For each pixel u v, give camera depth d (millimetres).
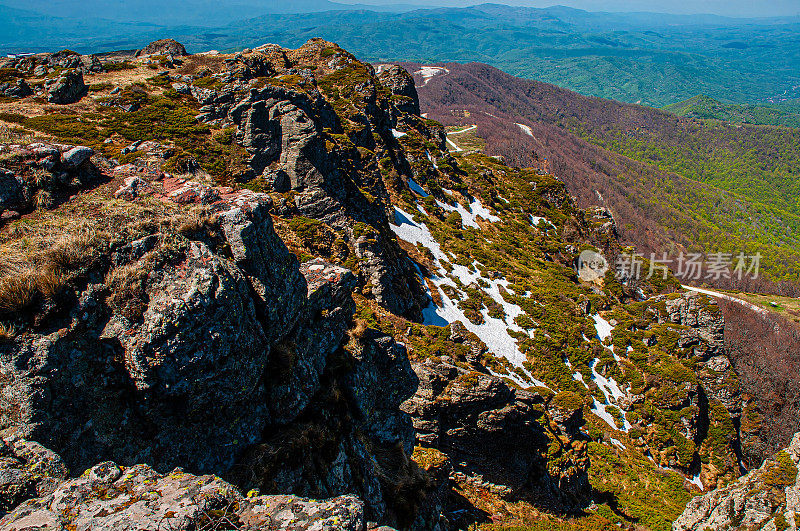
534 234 96500
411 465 16922
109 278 8945
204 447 9719
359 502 8070
